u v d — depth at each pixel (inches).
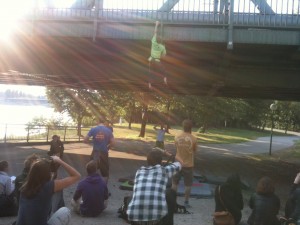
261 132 3260.3
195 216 340.5
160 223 201.6
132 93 1571.1
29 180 178.9
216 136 2113.7
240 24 547.5
